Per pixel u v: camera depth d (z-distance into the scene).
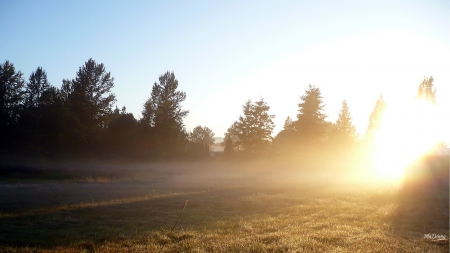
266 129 72.12
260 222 17.33
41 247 12.07
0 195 28.03
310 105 65.19
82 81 59.50
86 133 59.62
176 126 70.62
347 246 12.32
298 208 22.19
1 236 13.60
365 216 19.69
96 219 17.58
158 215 18.88
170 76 70.25
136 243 12.62
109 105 61.62
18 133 58.53
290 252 11.23
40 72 70.81
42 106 62.25
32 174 52.75
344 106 70.31
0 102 60.84
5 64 63.25
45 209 20.36
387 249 12.03
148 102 69.94
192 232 14.51
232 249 11.46
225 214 19.72
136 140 65.56
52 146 59.81
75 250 11.38
